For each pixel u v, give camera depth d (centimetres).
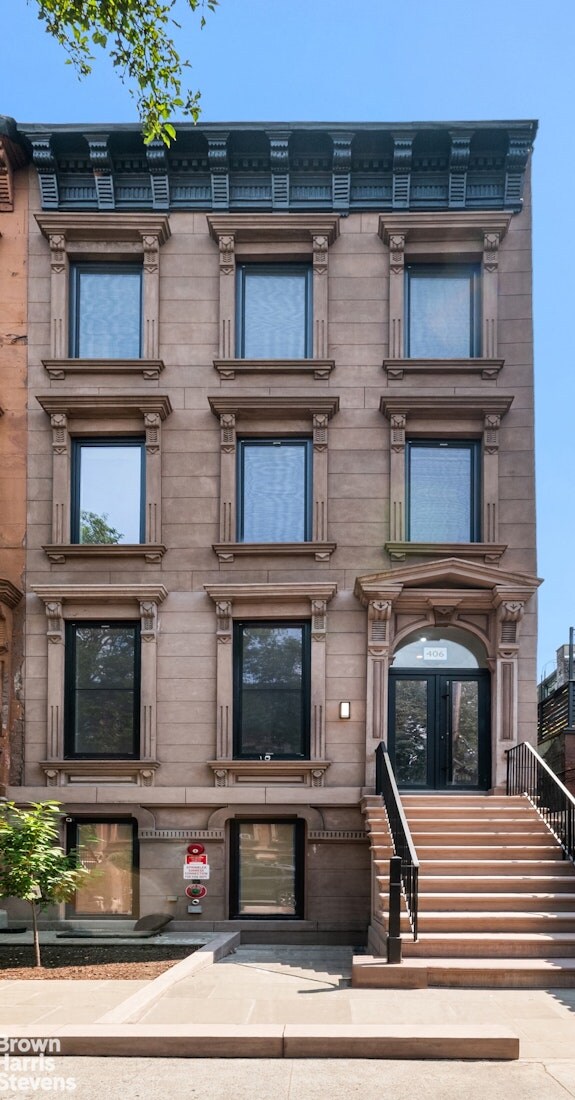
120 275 1756
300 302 1750
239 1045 807
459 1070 765
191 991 1024
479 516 1686
